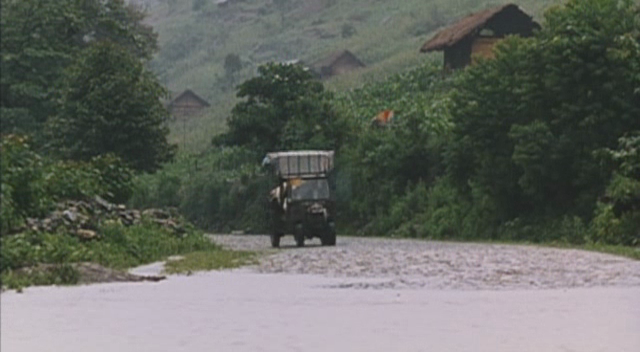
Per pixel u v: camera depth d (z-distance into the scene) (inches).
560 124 3949.3
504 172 4215.1
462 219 4621.1
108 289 1510.8
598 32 3833.7
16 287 1518.2
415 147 5408.5
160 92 5044.3
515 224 4156.0
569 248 3036.4
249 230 6043.3
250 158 6712.6
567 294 1425.9
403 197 5300.2
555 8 4124.0
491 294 1433.3
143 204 4975.4
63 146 4751.5
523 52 4195.4
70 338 990.4
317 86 6619.1
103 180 3149.6
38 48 5472.4
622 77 3799.2
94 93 4722.0
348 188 5703.7
